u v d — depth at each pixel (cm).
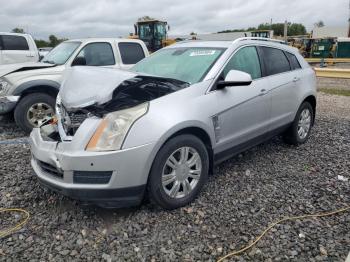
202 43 492
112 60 806
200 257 298
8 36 1145
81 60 744
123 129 327
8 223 352
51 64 734
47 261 295
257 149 564
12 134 682
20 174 463
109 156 319
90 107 345
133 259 296
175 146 354
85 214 364
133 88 364
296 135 568
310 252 300
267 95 479
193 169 383
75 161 321
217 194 404
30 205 385
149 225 343
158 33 2595
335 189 420
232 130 428
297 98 548
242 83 400
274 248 307
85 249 310
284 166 492
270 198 396
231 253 301
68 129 358
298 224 342
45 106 691
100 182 325
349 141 614
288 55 559
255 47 494
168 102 359
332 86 1504
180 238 323
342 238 319
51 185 345
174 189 364
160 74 448
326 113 877
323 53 3753
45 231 337
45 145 359
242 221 349
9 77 662
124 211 367
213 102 396
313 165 497
